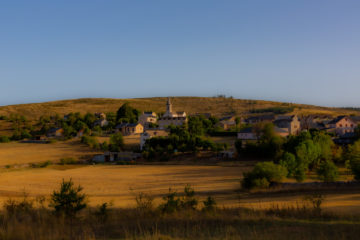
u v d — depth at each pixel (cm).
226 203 3197
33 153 10319
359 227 1495
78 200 1981
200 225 1606
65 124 14562
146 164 8544
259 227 1542
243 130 10444
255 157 7956
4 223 1524
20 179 6262
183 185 5219
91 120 16500
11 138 13638
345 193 3391
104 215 1897
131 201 3728
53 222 1648
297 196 3428
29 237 1300
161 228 1559
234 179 5603
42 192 4872
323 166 4300
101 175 6800
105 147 10438
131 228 1576
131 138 12338
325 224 1595
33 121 18425
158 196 4238
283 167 4606
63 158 9288
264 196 3659
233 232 1395
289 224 1598
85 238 1298
